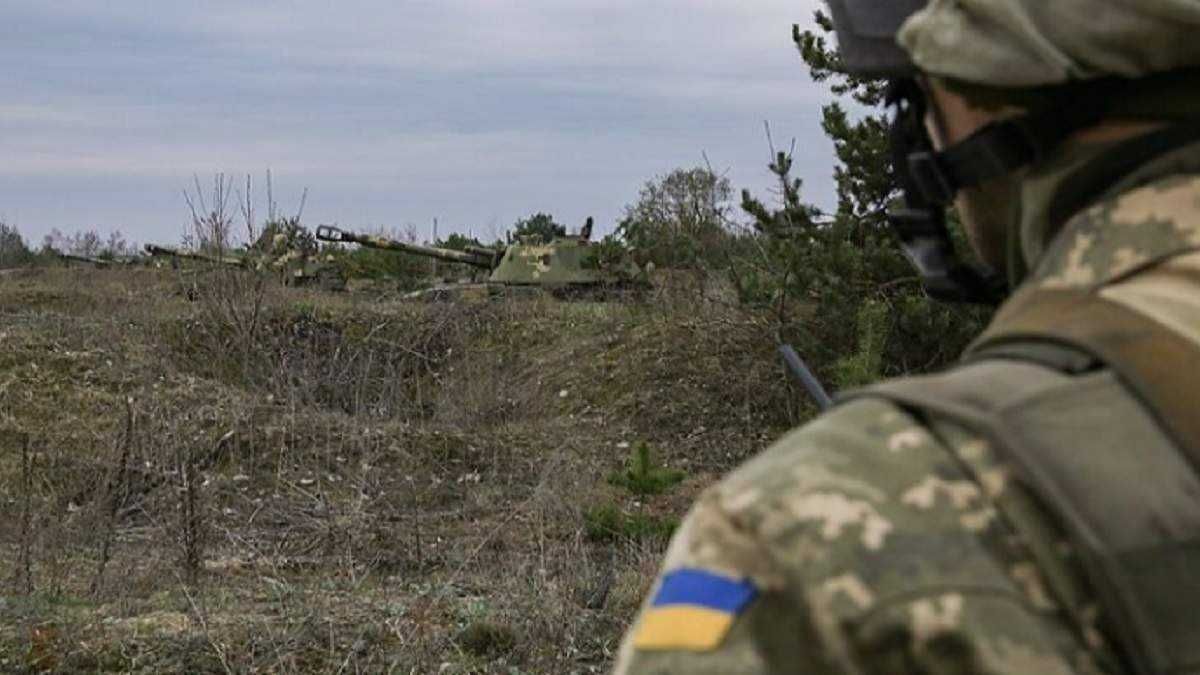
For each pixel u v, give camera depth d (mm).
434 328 20750
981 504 1048
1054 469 1043
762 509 1075
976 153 1275
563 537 10250
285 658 6957
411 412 16922
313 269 26297
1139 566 1008
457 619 7781
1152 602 999
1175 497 1036
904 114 1418
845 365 12648
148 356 17828
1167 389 1076
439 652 7293
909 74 1348
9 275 28312
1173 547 1016
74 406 15820
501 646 7434
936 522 1041
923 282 1498
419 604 7797
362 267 27484
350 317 20719
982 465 1061
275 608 7996
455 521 11445
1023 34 1182
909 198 1432
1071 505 1027
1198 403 1069
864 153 14562
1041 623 1007
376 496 11453
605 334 19969
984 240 1377
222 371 17906
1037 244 1270
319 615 7559
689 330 18500
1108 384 1090
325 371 17078
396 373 17969
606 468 14375
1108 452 1052
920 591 1010
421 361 20047
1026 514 1041
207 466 12945
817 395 2021
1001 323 1207
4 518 10555
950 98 1320
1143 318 1123
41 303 22750
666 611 1085
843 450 1096
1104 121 1221
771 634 1041
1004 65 1191
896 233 1487
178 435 12312
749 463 1152
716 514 1105
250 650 7129
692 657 1053
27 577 8195
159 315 19875
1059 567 1023
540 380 18641
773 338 16547
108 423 15016
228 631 7316
